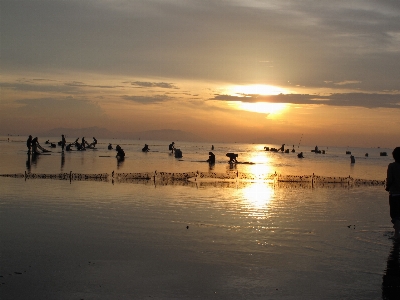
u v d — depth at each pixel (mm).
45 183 26656
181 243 12609
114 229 14164
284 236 13734
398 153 14180
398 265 10867
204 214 17172
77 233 13523
